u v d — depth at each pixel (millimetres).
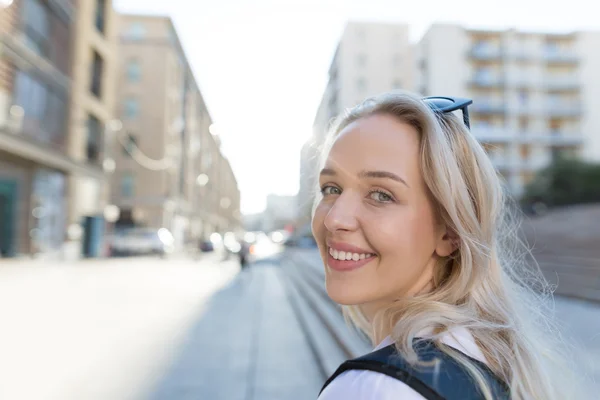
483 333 691
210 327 6559
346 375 590
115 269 15641
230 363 4793
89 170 20391
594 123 39312
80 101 19484
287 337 6062
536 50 39875
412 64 42844
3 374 4164
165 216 34688
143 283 11859
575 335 4496
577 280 8430
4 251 16828
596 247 12234
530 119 39188
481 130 38125
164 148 34688
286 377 4355
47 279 11594
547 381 728
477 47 39812
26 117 15500
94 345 5305
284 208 111562
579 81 39594
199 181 51750
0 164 16984
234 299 9445
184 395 3820
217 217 70625
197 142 50500
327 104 48625
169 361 4781
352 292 761
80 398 3680
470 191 835
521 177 37906
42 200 17844
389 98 818
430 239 779
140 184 34219
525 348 734
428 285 819
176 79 38844
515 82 39094
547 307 950
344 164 794
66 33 18422
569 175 26828
